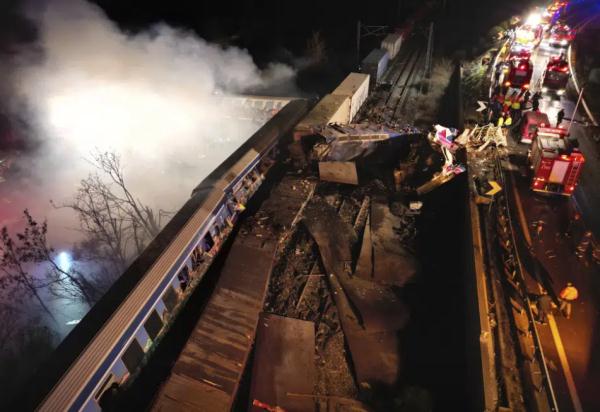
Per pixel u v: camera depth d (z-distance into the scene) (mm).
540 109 25297
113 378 8922
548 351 10875
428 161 18250
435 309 12320
